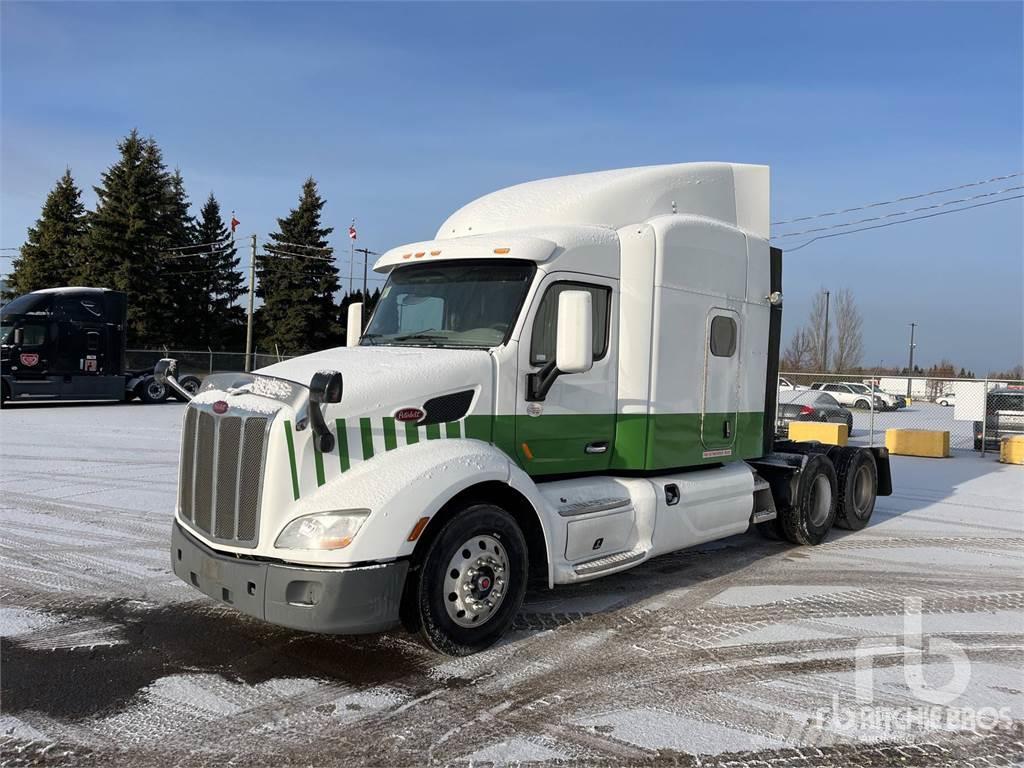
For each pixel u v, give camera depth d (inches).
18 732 146.6
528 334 210.4
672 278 247.3
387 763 137.5
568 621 216.1
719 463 289.1
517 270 215.6
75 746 141.8
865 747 146.2
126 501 366.6
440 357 198.7
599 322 232.5
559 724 153.6
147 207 1747.0
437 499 173.5
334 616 162.1
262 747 142.6
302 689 167.6
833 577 268.8
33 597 226.5
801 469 310.7
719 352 271.7
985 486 499.8
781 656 192.5
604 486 233.3
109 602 223.1
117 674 174.1
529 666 182.5
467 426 197.5
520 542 194.5
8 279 2022.6
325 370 189.2
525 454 212.1
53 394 911.7
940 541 331.0
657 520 239.3
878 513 398.9
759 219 300.5
